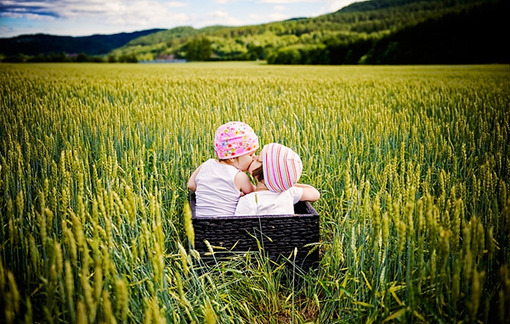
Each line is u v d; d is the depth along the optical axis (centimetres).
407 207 194
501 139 416
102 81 1289
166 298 196
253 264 280
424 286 230
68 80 1345
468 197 314
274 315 259
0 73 1872
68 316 200
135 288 209
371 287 213
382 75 2011
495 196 280
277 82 1250
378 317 212
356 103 795
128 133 475
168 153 409
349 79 1540
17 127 510
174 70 2891
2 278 167
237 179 306
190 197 324
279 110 611
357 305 227
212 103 712
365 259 245
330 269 278
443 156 425
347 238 264
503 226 244
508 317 164
